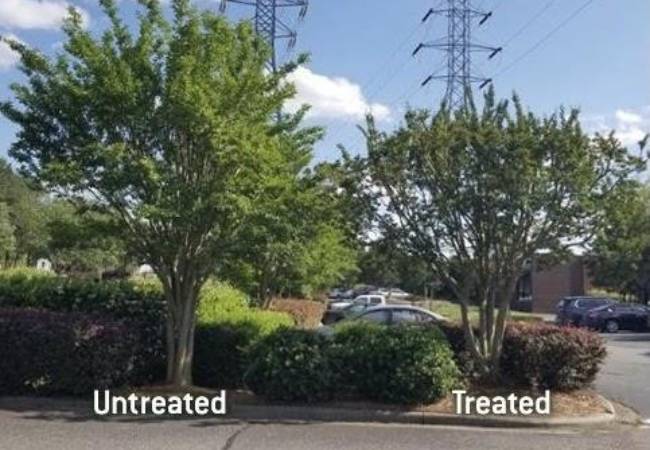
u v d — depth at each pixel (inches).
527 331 505.4
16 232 2449.6
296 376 438.3
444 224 485.1
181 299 477.4
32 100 452.8
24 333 449.7
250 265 516.4
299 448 349.7
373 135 492.1
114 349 455.5
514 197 465.7
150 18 461.7
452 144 471.8
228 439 364.2
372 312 762.8
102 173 436.1
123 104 444.1
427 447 359.9
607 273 1863.9
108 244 476.4
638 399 537.6
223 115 452.8
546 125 470.6
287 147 487.5
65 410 426.6
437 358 441.1
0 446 337.1
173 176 440.5
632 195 479.5
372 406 437.4
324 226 491.5
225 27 464.4
